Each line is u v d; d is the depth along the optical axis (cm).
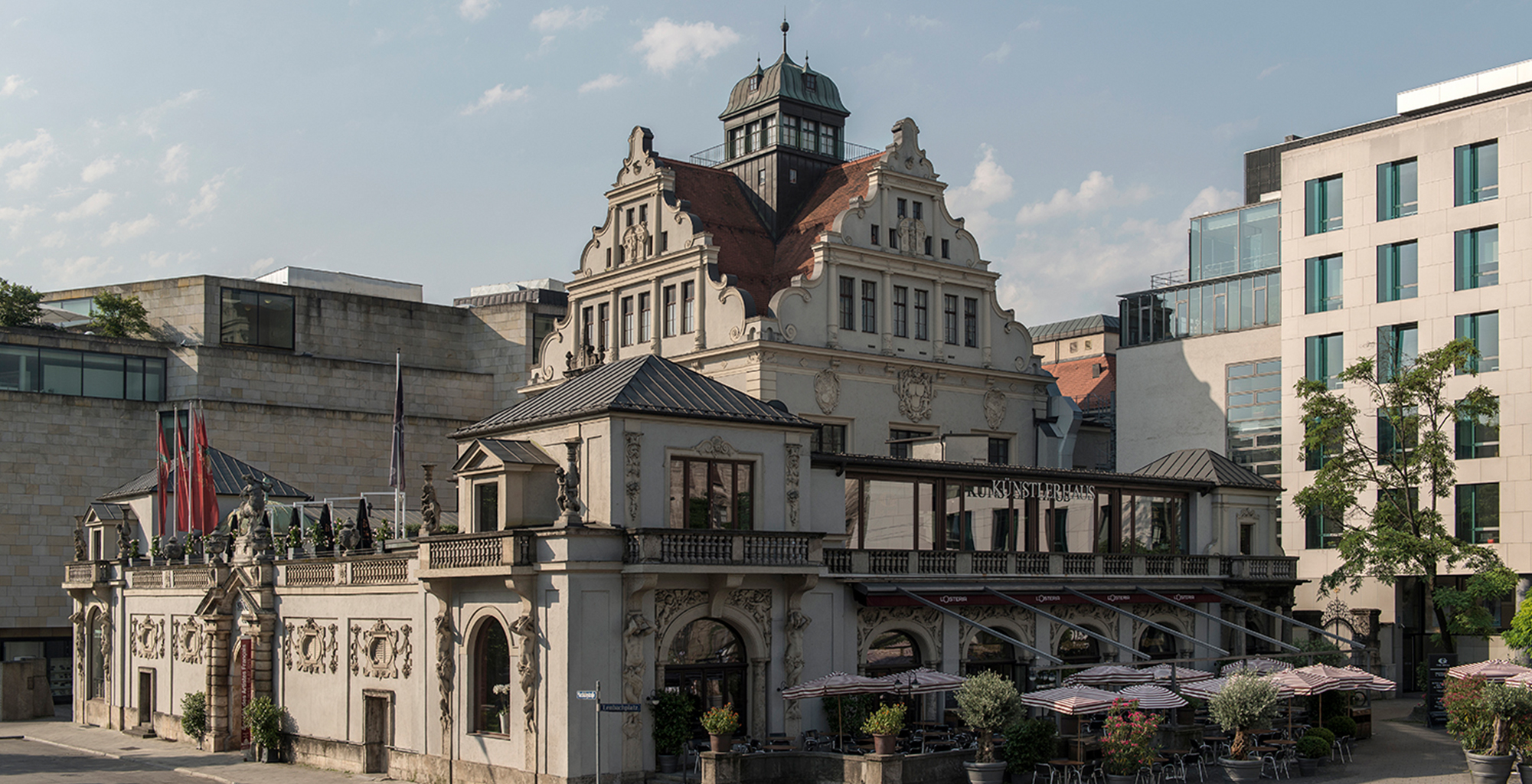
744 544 4053
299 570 5056
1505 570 5281
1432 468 5666
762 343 6072
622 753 3847
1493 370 6262
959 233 7000
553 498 4112
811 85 7356
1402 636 6594
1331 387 6825
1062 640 5059
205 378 7706
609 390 4122
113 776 4741
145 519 6288
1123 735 3734
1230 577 5572
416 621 4403
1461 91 6962
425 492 4334
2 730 6272
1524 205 6191
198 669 5553
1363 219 6769
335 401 8125
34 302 8506
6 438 7100
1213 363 7662
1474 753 3722
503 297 10075
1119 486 5378
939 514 4791
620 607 3888
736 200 7094
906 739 4097
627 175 7012
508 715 4041
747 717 4181
